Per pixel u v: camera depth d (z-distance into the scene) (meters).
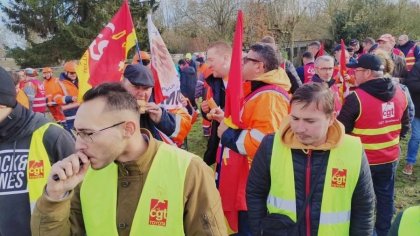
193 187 1.76
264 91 2.79
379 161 3.62
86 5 29.14
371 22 22.33
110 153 1.64
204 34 28.48
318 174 2.25
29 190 2.29
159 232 1.73
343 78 5.75
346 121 3.57
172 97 3.48
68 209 1.69
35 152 2.30
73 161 1.58
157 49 3.50
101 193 1.78
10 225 2.28
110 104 1.62
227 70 3.36
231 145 2.88
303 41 24.66
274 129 2.71
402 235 1.78
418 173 6.03
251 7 22.84
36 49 28.92
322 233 2.25
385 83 3.46
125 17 3.52
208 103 3.39
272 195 2.36
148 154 1.76
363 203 2.31
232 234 3.17
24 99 5.84
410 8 22.27
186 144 7.54
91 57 3.45
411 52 9.34
